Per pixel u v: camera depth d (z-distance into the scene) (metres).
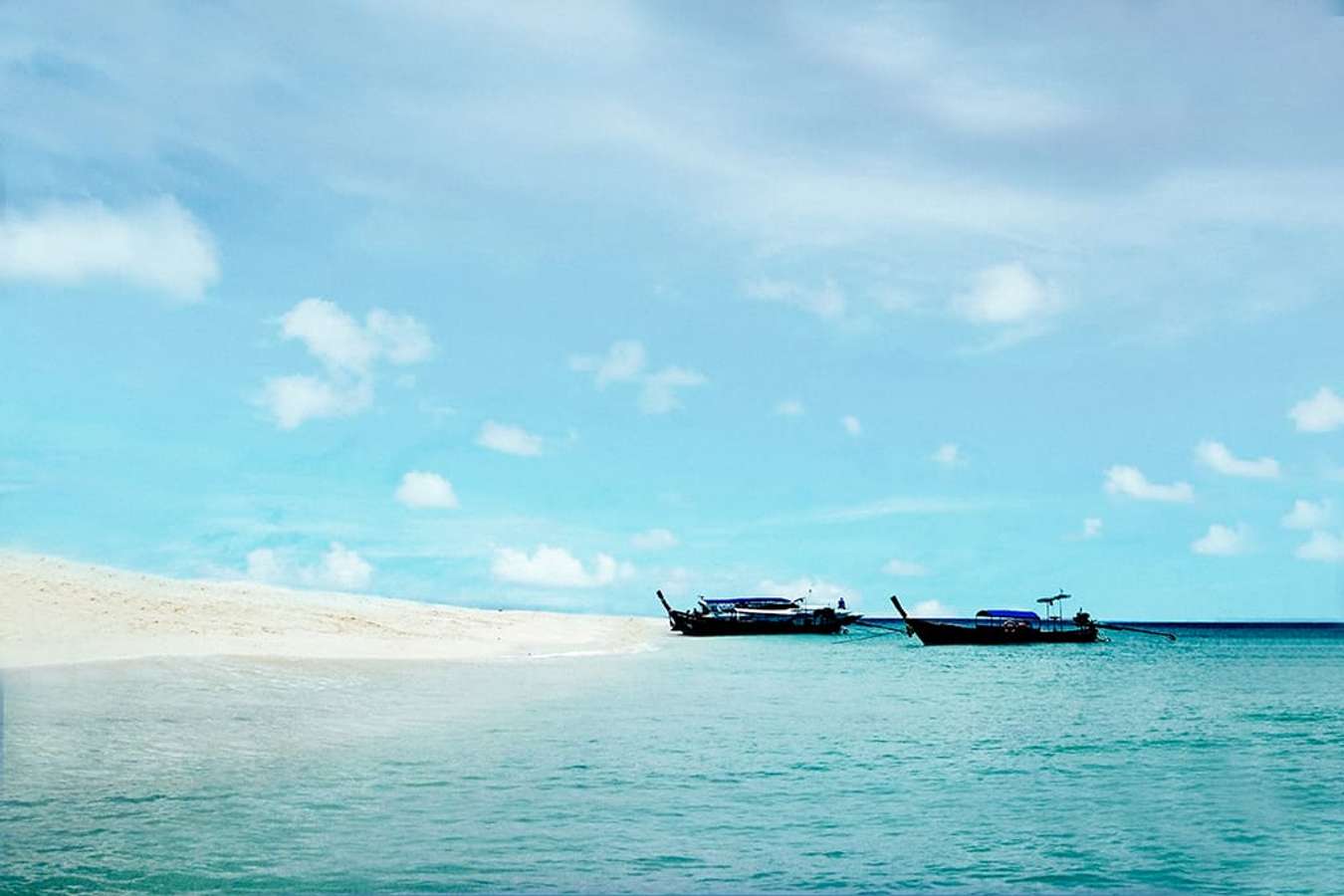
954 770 24.05
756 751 25.55
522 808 17.84
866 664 71.31
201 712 24.84
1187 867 15.64
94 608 40.50
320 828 15.88
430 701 31.62
